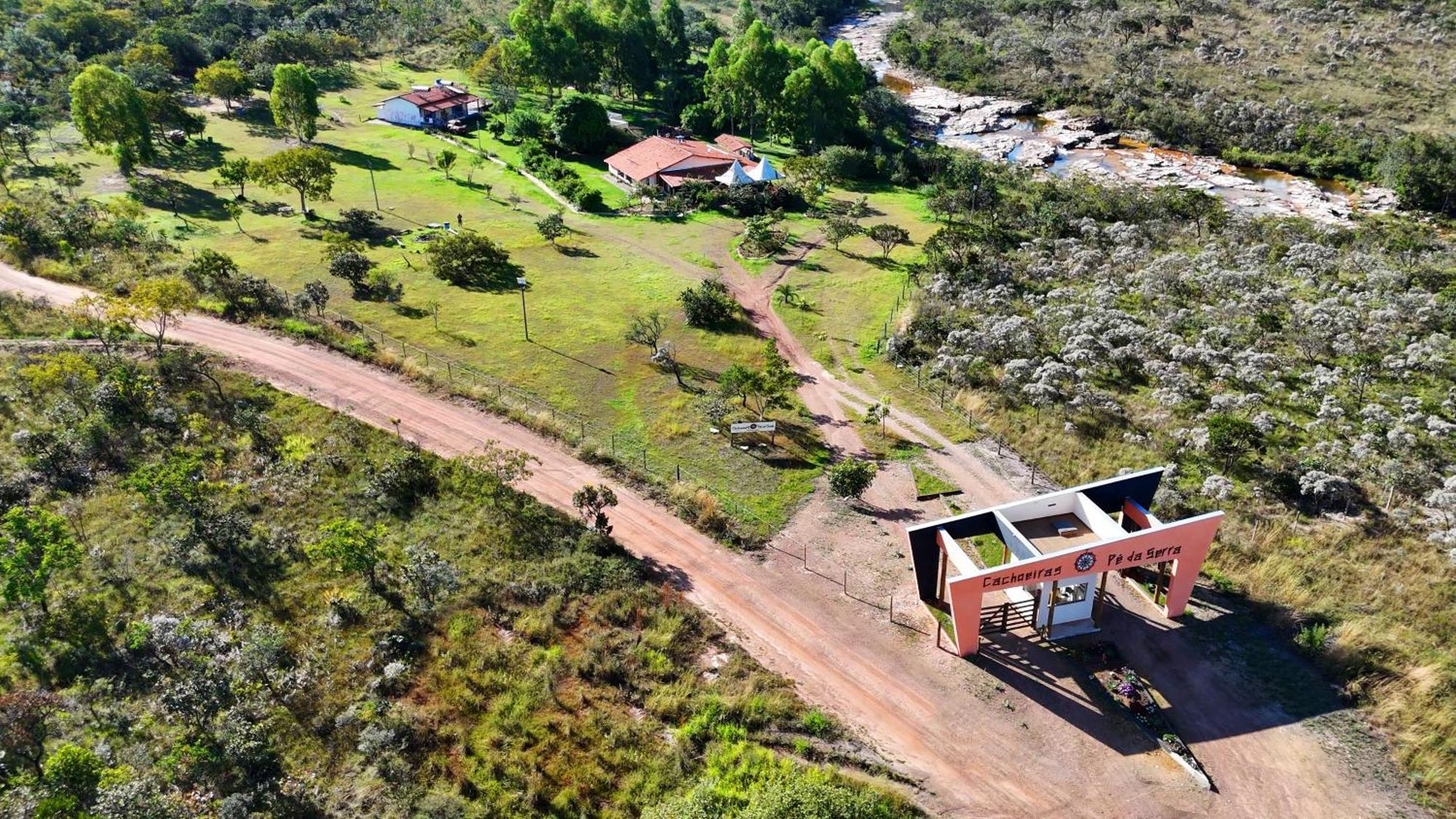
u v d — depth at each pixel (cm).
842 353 8281
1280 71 16525
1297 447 6512
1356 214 12044
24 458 5972
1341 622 4909
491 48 16362
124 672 4581
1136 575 5316
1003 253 10256
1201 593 5212
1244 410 6881
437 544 5522
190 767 4031
